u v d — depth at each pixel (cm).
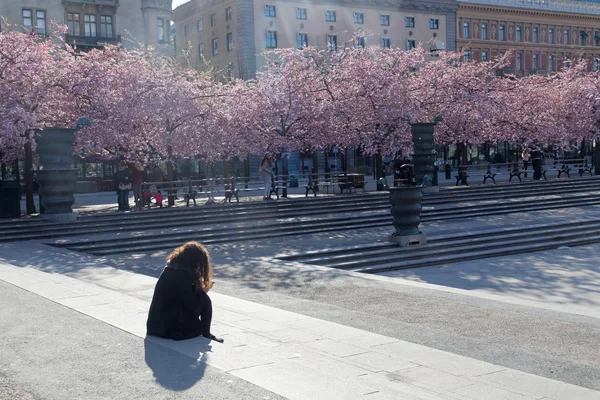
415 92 3953
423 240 2061
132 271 1579
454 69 4144
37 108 2986
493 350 848
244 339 787
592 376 734
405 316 1101
